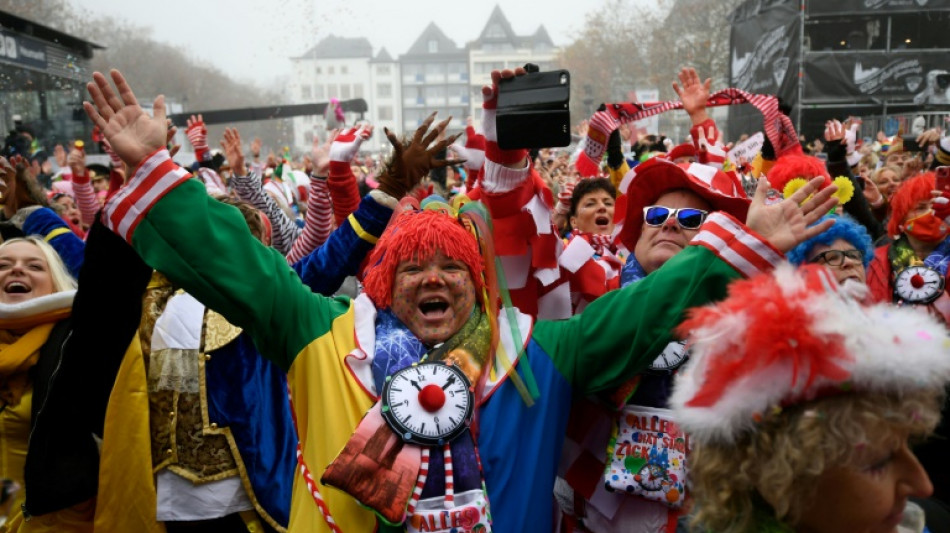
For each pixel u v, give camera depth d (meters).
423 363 2.10
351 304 2.31
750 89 20.17
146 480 3.07
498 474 2.08
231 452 3.10
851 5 17.88
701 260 2.02
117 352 2.74
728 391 1.35
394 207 3.04
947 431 3.36
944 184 3.90
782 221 1.99
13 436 3.29
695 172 2.80
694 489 1.47
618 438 2.49
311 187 4.20
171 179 2.12
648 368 2.46
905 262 3.97
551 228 2.91
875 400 1.30
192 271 2.10
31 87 12.23
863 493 1.32
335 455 2.07
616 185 4.24
